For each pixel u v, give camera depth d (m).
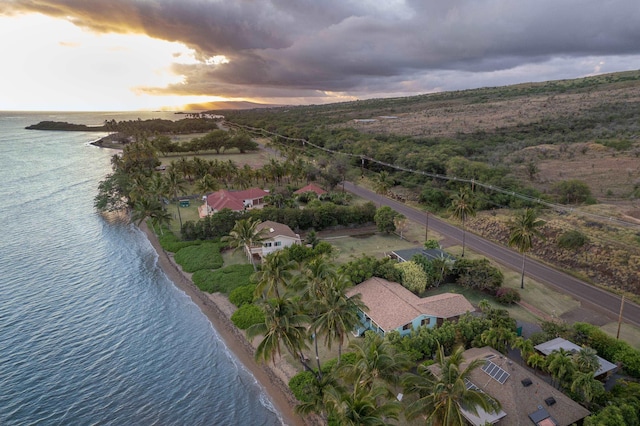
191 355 46.19
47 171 152.00
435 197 99.12
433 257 62.03
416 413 27.97
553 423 30.11
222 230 80.00
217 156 183.25
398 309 46.31
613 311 51.50
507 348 42.53
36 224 90.88
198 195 116.06
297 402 38.28
